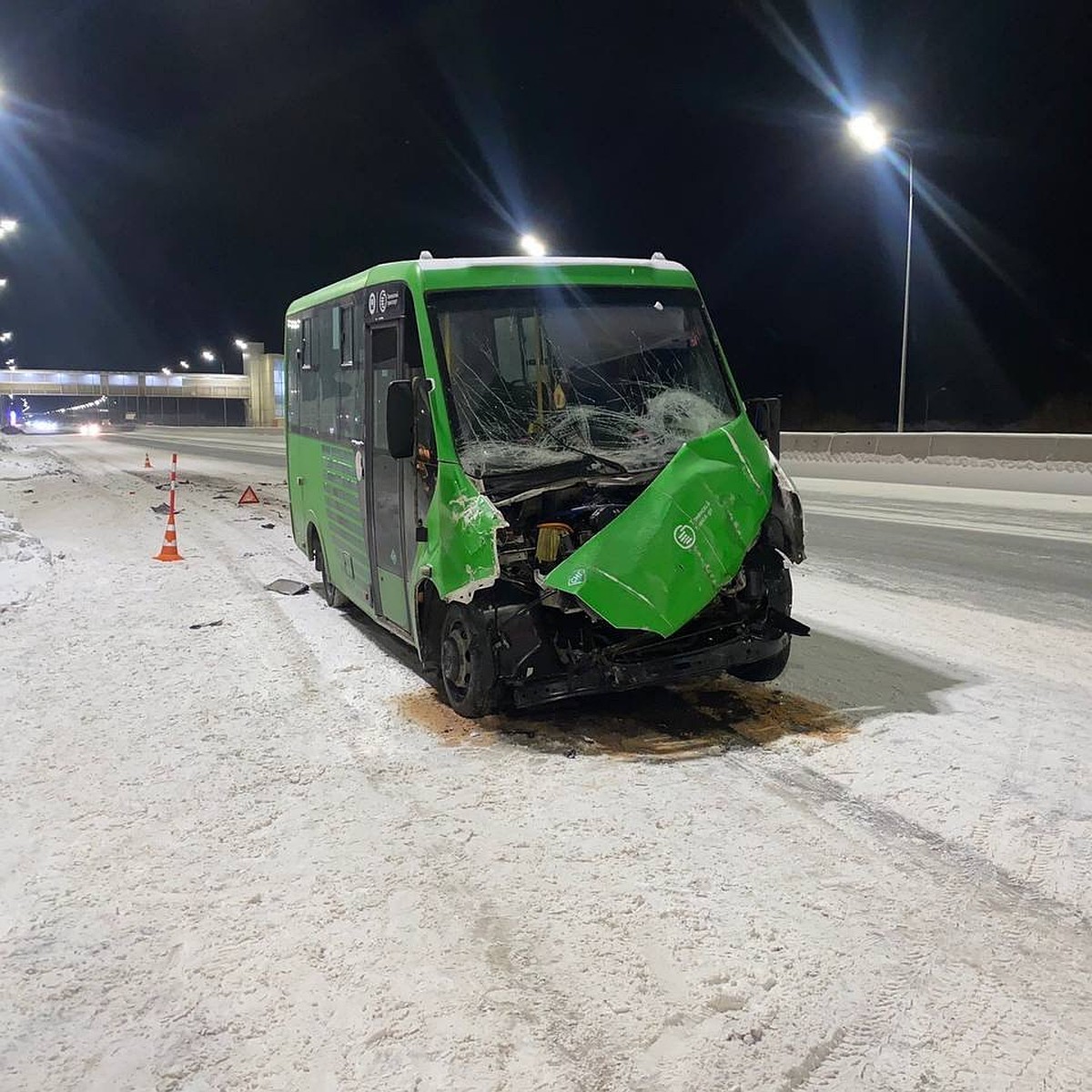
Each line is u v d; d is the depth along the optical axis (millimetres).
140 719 6172
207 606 9656
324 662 7508
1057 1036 3021
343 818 4645
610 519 5480
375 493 7164
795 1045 3006
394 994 3291
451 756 5391
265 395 100438
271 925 3729
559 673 5457
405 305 6172
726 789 4832
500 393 5883
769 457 5930
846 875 3986
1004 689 6301
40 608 9508
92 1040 3111
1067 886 3871
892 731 5566
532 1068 2924
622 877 4004
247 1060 3000
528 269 6199
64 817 4723
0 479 27312
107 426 87750
